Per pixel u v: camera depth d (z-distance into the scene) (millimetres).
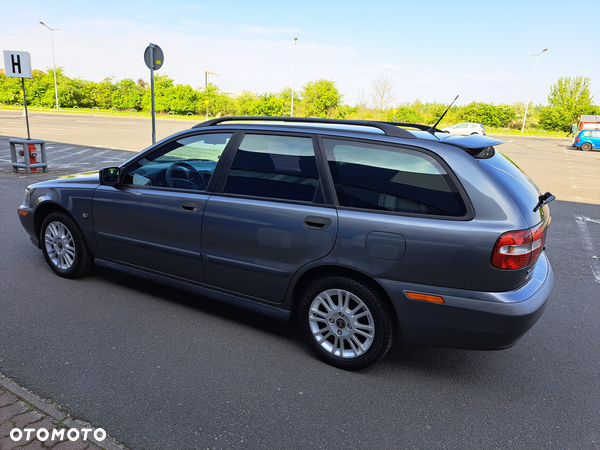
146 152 3801
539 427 2535
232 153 3365
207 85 60375
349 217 2834
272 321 3703
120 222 3857
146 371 2879
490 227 2529
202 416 2475
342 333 3000
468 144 2809
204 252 3436
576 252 6066
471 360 3268
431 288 2666
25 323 3432
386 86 47812
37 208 4387
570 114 52906
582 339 3666
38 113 45625
